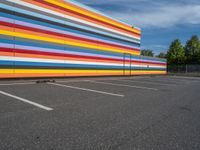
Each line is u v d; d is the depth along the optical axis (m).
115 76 19.09
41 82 10.01
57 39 12.77
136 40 23.50
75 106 4.82
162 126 3.54
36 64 11.41
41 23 11.69
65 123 3.48
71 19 13.92
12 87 7.64
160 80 16.25
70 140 2.76
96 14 16.59
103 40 17.50
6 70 9.91
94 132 3.11
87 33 15.50
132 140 2.85
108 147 2.58
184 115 4.39
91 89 8.05
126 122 3.70
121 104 5.31
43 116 3.85
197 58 50.19
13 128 3.13
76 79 13.14
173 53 53.69
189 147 2.66
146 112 4.54
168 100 6.29
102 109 4.64
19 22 10.45
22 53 10.63
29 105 4.70
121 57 20.25
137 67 23.22
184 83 14.02
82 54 14.98
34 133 2.96
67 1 13.59
